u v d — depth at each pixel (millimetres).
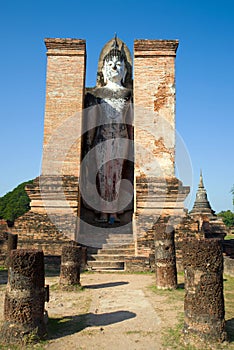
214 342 6328
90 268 15000
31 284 6691
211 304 6512
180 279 13227
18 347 6262
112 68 20391
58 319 8000
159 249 11438
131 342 6535
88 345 6410
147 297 10125
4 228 19844
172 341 6547
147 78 17875
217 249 6738
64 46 18125
